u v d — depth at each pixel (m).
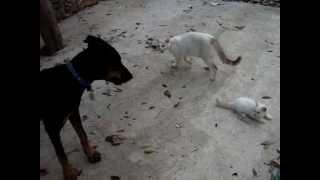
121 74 0.94
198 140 1.09
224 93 1.30
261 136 1.09
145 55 1.58
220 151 1.05
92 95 1.20
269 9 1.95
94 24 1.92
